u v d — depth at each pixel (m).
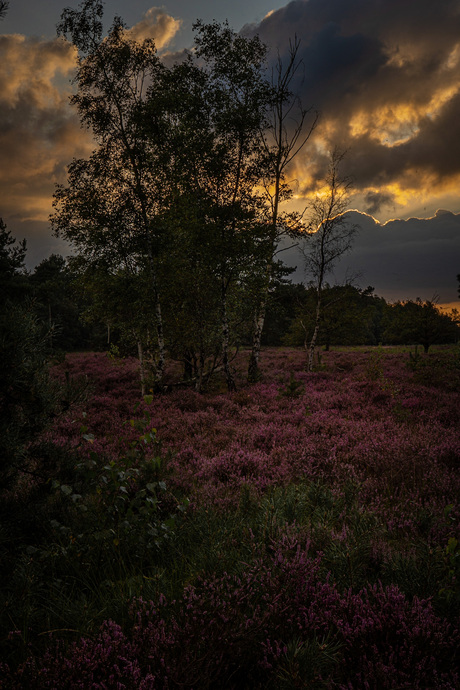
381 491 4.84
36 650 2.33
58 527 3.36
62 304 55.94
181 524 3.85
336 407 10.71
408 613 2.25
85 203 13.10
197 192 15.07
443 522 3.62
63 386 3.85
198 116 14.83
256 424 8.96
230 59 15.71
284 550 3.06
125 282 14.42
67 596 2.88
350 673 2.06
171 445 7.65
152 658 2.02
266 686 2.01
